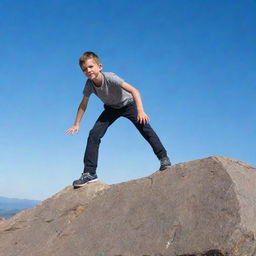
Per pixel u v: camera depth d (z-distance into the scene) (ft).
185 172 13.80
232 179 12.79
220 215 12.24
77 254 13.53
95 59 14.83
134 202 13.92
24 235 15.23
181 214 12.76
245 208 12.21
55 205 15.61
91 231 13.92
